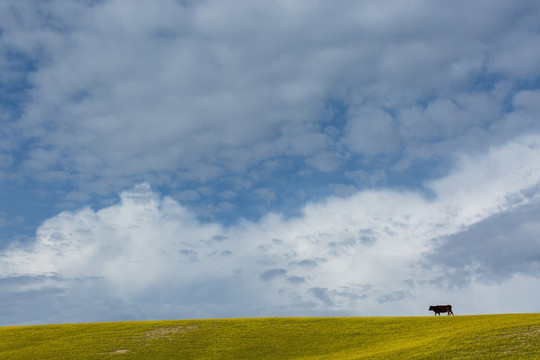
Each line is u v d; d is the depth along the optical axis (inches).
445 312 2950.3
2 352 2401.6
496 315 2655.0
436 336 2271.2
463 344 1989.4
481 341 1988.2
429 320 2758.4
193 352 2336.4
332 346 2411.4
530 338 1929.1
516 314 2586.1
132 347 2421.3
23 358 2261.3
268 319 3063.5
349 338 2536.9
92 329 2859.3
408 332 2527.1
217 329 2775.6
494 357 1775.3
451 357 1844.2
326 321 2962.6
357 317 3068.4
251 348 2400.3
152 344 2470.5
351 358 2080.5
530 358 1712.6
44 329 2930.6
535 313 2518.5
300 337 2593.5
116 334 2694.4
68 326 3009.4
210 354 2304.4
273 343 2485.2
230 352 2335.1
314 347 2412.6
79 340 2583.7
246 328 2797.7
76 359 2225.6
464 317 2721.5
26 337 2709.2
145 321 3117.6
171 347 2416.3
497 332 2080.5
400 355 1982.0
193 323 2952.8
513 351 1812.3
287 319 3051.2
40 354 2320.4
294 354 2308.1
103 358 2239.2
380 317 3036.4
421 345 2106.3
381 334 2559.1
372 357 2026.3
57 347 2445.9
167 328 2819.9
